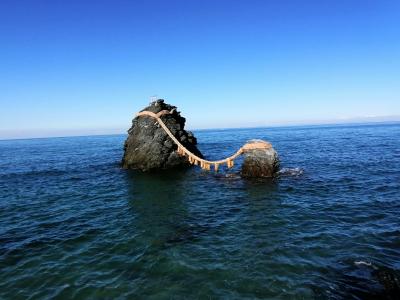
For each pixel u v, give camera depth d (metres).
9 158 56.09
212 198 20.42
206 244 12.85
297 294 9.05
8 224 16.39
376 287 9.21
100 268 11.03
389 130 122.94
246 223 15.26
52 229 15.35
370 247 11.76
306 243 12.45
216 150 53.38
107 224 15.85
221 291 9.34
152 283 9.91
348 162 33.28
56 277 10.50
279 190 21.53
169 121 32.69
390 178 24.16
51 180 29.44
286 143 65.81
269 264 10.85
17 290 9.78
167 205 19.20
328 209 16.86
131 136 33.47
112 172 32.06
